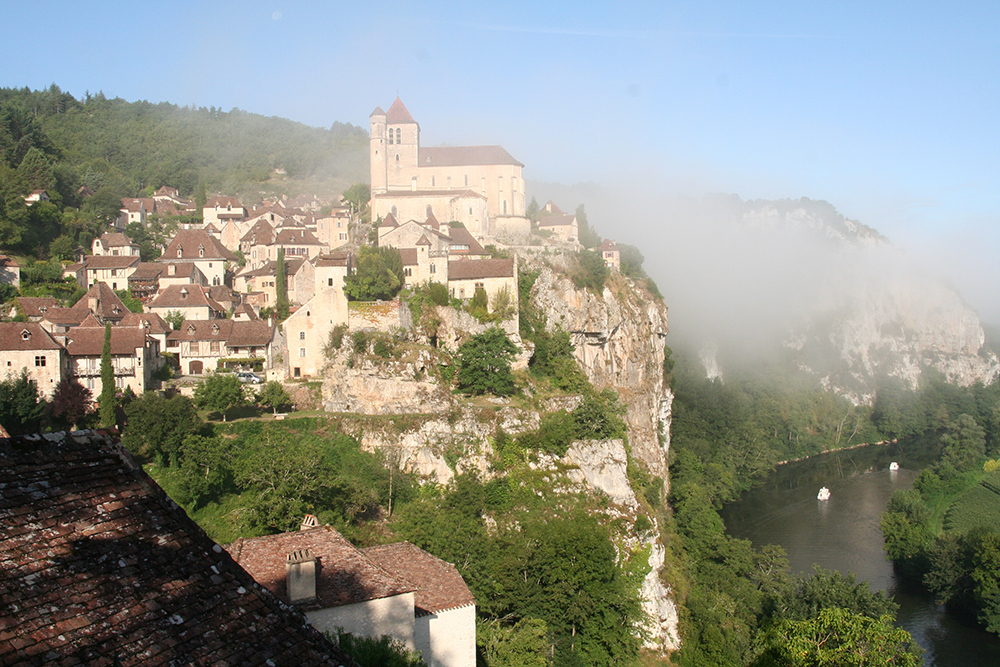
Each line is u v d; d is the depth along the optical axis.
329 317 104.19
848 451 199.50
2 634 13.44
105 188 188.25
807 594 86.19
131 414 82.88
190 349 109.75
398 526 73.06
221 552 17.58
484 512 84.75
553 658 69.31
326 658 16.88
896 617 94.62
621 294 151.00
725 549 102.81
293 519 67.25
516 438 92.75
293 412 96.75
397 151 168.88
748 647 82.44
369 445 88.94
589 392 114.38
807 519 132.25
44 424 87.38
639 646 78.75
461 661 48.56
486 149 172.00
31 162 173.00
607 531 83.75
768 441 189.50
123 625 14.85
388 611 41.62
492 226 163.38
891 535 110.38
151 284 132.88
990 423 190.38
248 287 142.88
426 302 112.81
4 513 15.30
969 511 123.44
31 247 147.62
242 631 16.20
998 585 90.62
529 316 130.62
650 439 138.00
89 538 15.98
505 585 70.44
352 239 156.62
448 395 95.75
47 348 91.31
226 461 79.94
